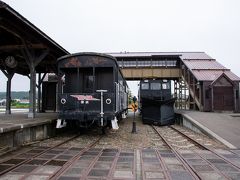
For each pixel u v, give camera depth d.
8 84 18.84
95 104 11.62
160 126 18.33
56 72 19.36
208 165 6.52
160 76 29.64
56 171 5.79
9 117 14.05
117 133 13.58
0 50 14.80
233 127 13.55
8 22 10.28
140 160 7.08
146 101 18.94
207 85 22.69
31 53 14.01
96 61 11.90
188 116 17.38
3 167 6.20
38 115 16.52
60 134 13.27
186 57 29.84
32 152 8.09
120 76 14.61
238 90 22.67
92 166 6.32
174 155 7.80
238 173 5.82
